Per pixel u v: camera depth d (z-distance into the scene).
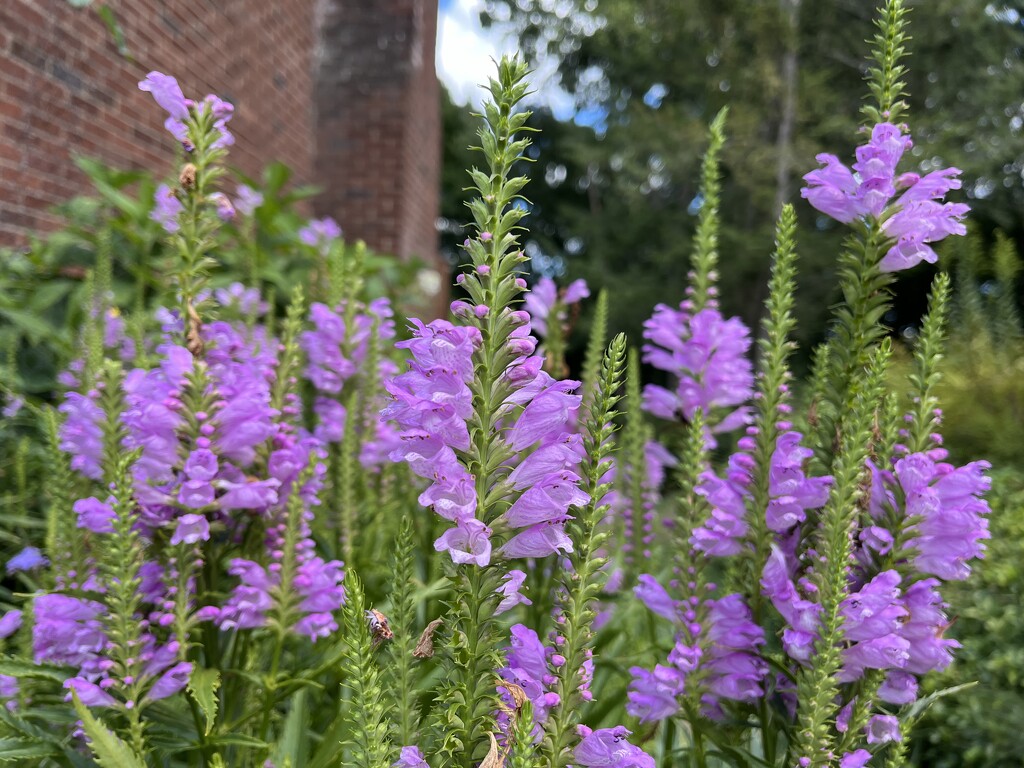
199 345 0.37
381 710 0.23
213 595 0.35
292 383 0.40
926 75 2.96
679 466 0.36
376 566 0.47
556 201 6.55
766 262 3.41
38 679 0.37
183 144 0.37
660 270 4.57
